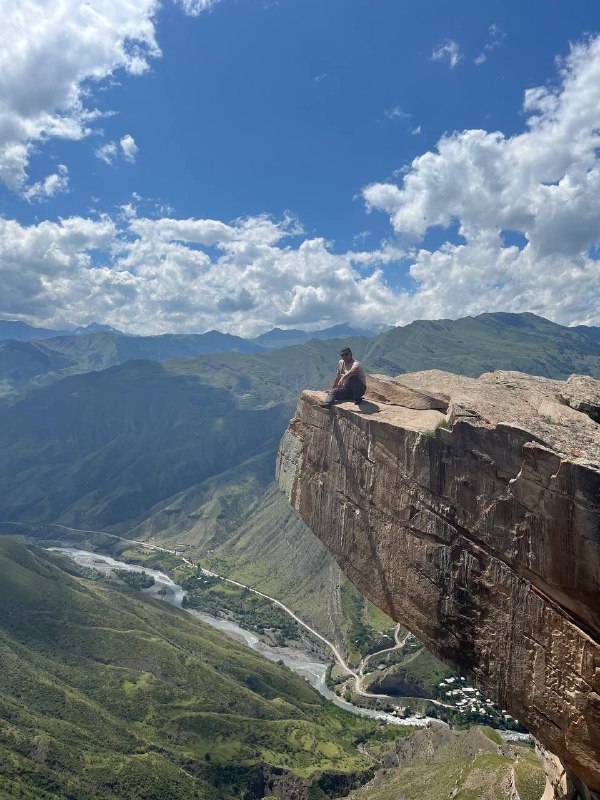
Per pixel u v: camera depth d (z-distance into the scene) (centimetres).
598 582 1352
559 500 1417
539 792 6178
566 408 1698
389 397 2330
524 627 1530
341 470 2244
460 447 1692
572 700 1419
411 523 1869
